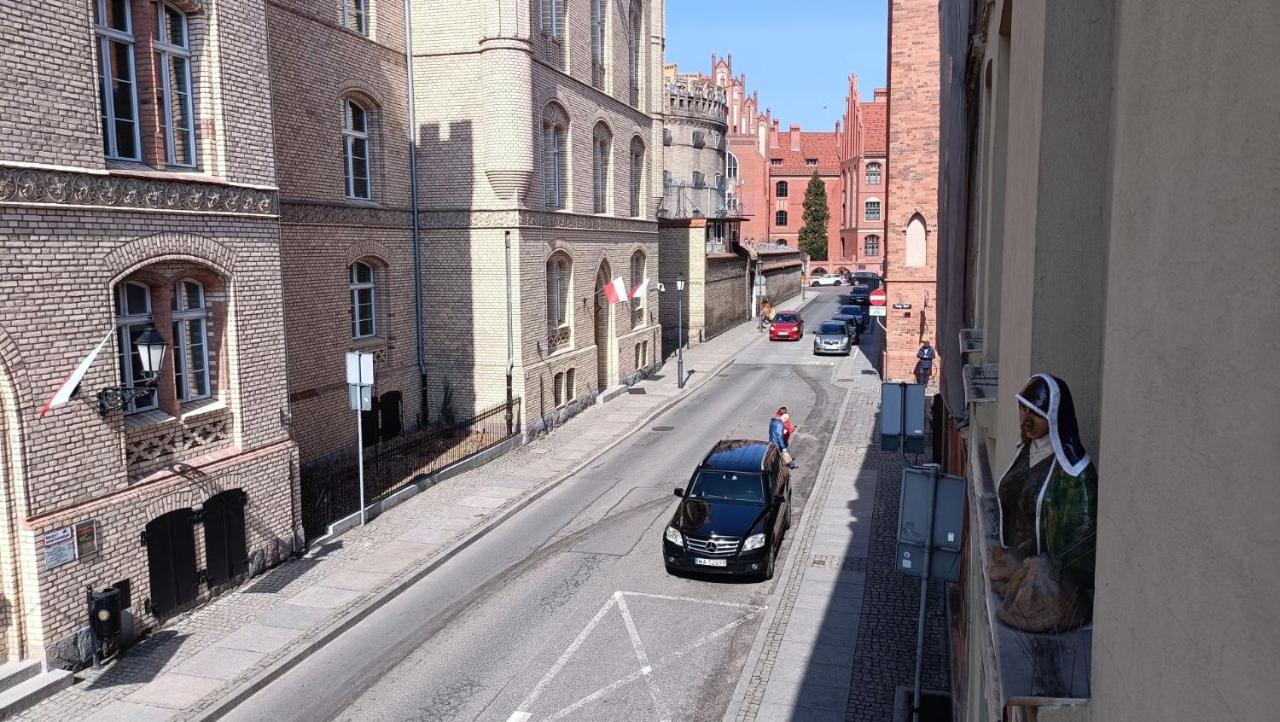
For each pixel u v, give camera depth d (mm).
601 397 32250
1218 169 1594
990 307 7254
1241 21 1497
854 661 12562
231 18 14609
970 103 10633
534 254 26688
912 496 9781
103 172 12305
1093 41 3578
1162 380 1902
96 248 12305
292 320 20734
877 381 36031
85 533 12180
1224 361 1542
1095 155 3641
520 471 22906
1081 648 2992
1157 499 1916
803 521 18812
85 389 12203
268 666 12336
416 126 25812
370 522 18656
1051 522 3168
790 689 11789
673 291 48156
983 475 5789
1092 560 3092
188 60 14281
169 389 13914
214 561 14586
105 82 12977
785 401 32312
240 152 14867
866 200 89875
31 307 11477
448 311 26344
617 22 32875
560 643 13273
